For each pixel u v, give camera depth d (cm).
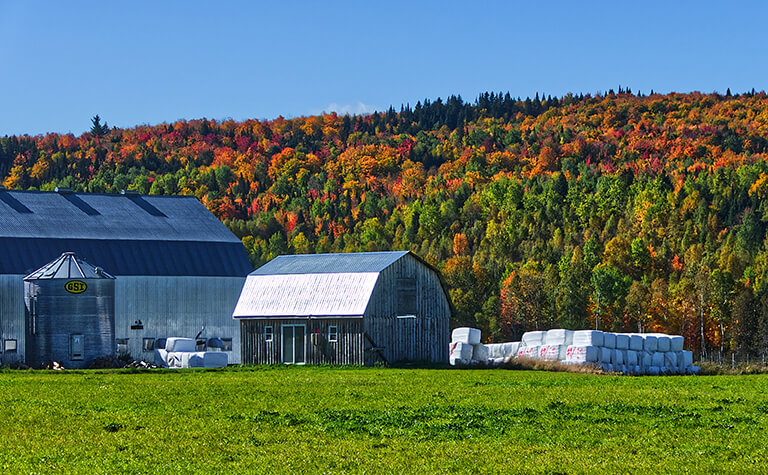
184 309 7431
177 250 7594
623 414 3319
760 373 6431
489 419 3148
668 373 6338
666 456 2552
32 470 2342
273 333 6588
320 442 2730
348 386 4328
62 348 6550
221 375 5272
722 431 2947
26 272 6894
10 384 4466
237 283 7656
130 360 6750
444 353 6894
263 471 2352
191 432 2877
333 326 6388
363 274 6456
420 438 2806
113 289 6744
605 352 6066
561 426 3025
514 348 6588
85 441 2723
